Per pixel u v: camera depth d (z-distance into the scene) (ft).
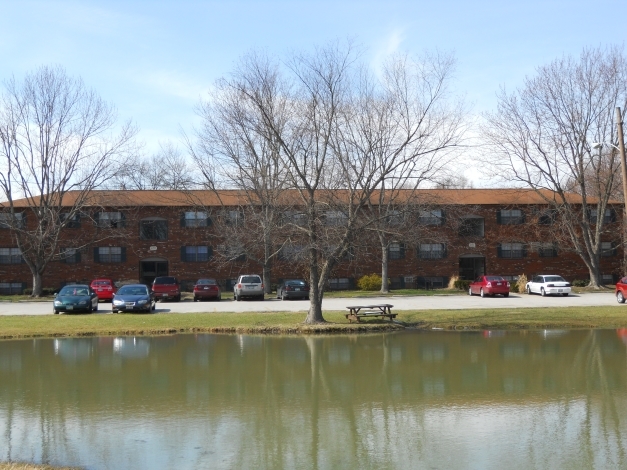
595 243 167.22
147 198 181.06
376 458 34.63
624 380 53.11
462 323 94.32
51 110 156.56
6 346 77.20
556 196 185.98
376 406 45.44
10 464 33.37
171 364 62.80
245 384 53.06
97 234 175.01
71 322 95.45
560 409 43.96
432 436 38.34
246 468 33.27
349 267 179.52
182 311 112.88
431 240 169.99
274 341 79.87
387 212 95.66
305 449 36.27
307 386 52.13
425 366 60.70
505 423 40.83
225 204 173.06
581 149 156.66
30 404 46.57
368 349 72.18
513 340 79.05
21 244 160.97
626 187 80.02
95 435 39.01
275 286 172.45
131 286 113.39
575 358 64.34
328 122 85.76
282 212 109.81
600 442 36.70
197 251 177.68
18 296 160.04
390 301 131.44
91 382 54.24
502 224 181.98
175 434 39.11
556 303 122.31
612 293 152.76
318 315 92.02
